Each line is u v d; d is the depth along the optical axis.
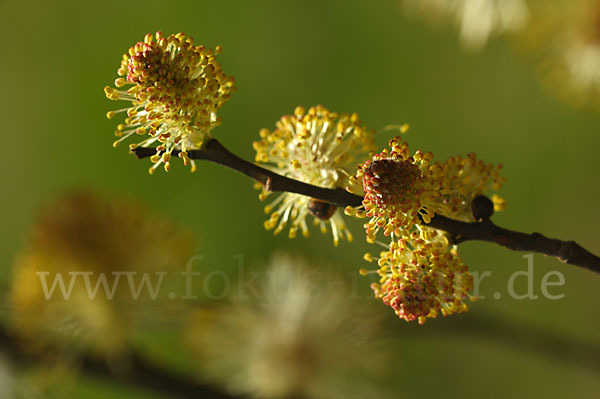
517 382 0.90
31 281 0.54
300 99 1.04
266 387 0.58
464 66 1.01
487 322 0.64
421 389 0.90
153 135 0.43
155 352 0.66
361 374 0.60
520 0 0.73
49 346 0.55
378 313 0.60
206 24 1.08
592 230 0.92
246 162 0.43
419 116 1.02
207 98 0.43
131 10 1.09
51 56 1.11
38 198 1.07
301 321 0.59
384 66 1.04
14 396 0.55
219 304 0.58
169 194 1.02
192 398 0.56
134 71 0.42
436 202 0.43
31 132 1.09
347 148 0.44
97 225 0.54
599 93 0.77
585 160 0.95
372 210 0.42
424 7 0.84
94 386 0.73
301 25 1.06
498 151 0.99
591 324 0.87
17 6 1.14
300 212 0.44
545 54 0.78
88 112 1.07
